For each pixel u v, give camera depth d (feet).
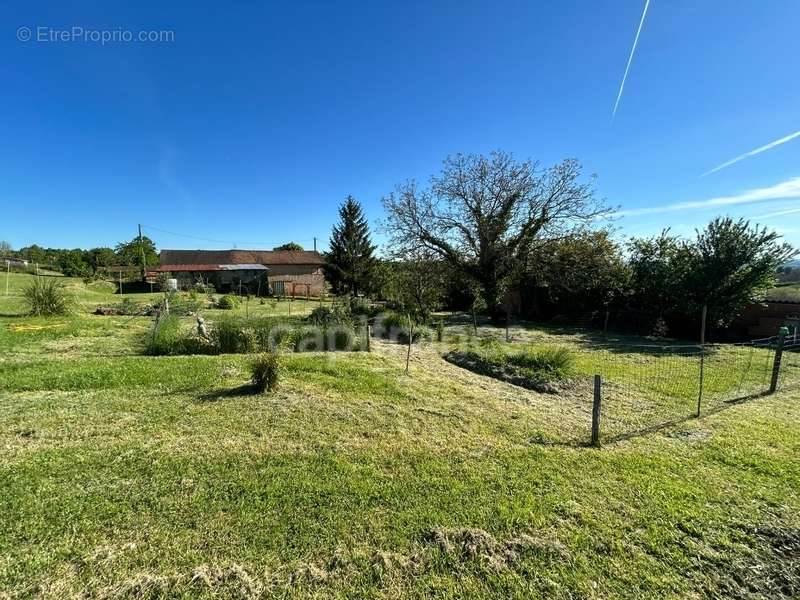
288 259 140.77
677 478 11.41
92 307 59.16
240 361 25.02
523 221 57.67
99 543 8.17
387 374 23.54
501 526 9.05
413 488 10.62
